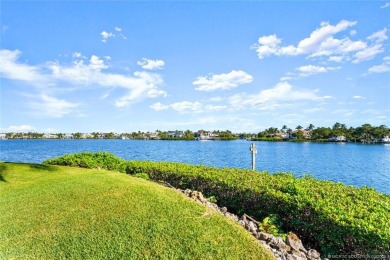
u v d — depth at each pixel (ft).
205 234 17.42
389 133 274.98
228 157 120.78
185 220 19.21
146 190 25.34
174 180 30.48
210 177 26.16
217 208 22.71
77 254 16.17
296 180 24.71
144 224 18.88
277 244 16.57
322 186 22.56
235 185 23.20
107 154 46.73
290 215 18.95
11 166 40.11
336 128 312.91
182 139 449.89
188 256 15.47
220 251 15.79
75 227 19.21
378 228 13.94
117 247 16.60
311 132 351.05
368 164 93.45
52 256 16.16
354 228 14.46
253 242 16.66
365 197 19.67
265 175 27.17
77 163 43.98
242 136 431.02
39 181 32.50
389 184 59.77
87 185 27.58
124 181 28.84
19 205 23.84
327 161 103.40
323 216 16.26
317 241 16.90
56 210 22.12
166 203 22.08
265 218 19.36
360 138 294.66
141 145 253.03
